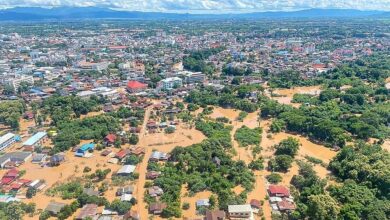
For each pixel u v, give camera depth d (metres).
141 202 159.50
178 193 163.12
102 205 157.00
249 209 146.38
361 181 167.38
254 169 190.00
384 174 159.88
